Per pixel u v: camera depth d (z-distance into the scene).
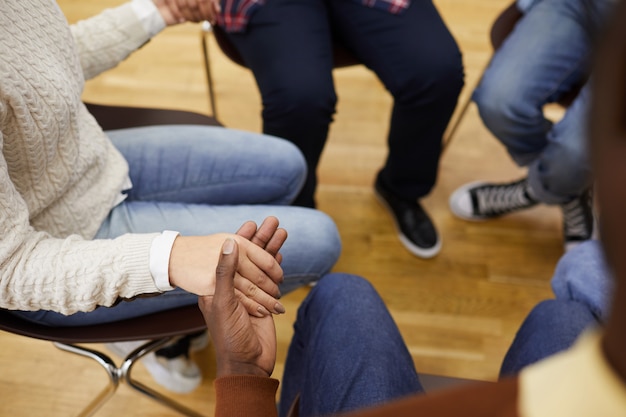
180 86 2.06
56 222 0.97
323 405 0.82
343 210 1.79
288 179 1.24
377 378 0.83
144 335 0.98
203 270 0.84
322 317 0.94
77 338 0.95
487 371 1.53
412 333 1.58
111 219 1.06
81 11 2.24
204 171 1.18
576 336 0.88
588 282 1.02
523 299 1.65
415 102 1.45
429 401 0.29
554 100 1.48
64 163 0.93
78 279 0.82
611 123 0.21
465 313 1.62
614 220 0.22
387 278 1.67
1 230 0.78
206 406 1.43
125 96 2.02
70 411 1.40
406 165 1.63
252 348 0.71
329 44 1.46
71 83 0.93
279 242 0.90
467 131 2.00
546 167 1.51
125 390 1.44
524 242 1.76
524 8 1.50
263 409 0.66
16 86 0.79
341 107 2.04
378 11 1.42
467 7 2.37
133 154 1.15
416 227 1.71
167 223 1.06
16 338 1.49
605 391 0.23
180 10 1.20
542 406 0.26
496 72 1.47
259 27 1.40
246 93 2.07
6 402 1.41
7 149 0.84
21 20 0.83
